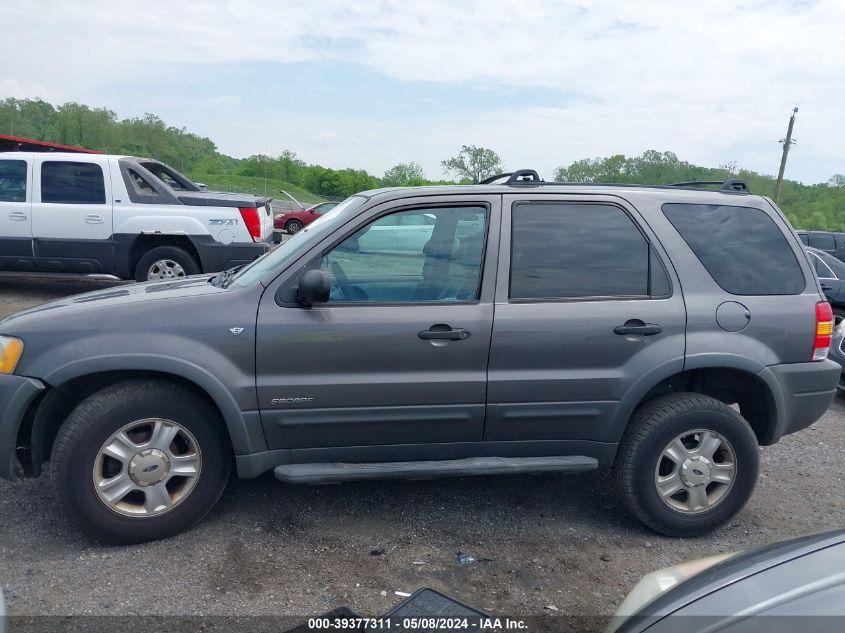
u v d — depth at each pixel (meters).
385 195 3.97
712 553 3.97
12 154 9.70
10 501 4.21
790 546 2.49
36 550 3.68
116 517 3.67
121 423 3.62
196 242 9.88
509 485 4.73
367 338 3.76
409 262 3.93
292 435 3.80
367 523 4.11
